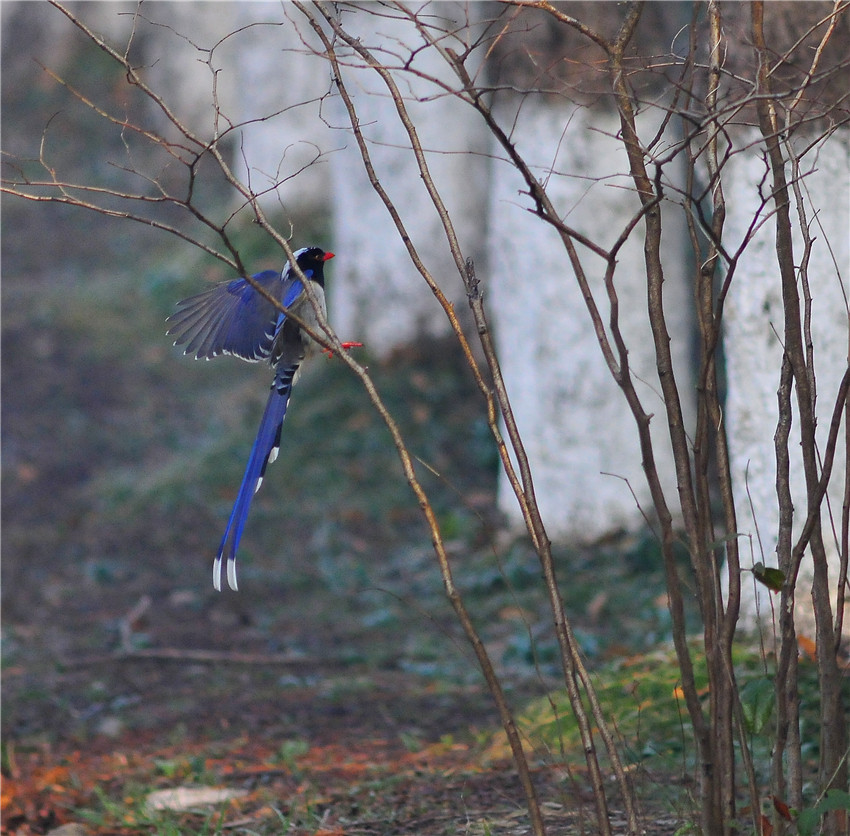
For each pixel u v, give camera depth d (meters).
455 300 20.30
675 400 4.64
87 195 35.25
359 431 19.27
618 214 14.62
